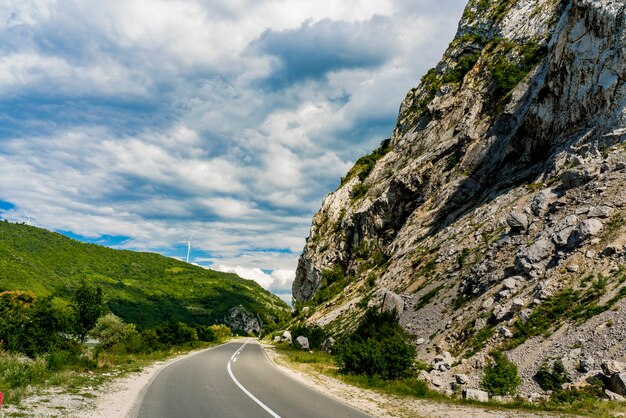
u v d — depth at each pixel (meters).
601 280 20.97
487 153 51.34
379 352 22.61
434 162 62.19
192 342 45.12
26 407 8.98
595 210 25.81
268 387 16.33
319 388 17.41
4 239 127.69
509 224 31.42
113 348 31.19
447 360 22.83
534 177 38.62
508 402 15.15
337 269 87.12
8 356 15.98
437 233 47.84
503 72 58.97
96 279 133.88
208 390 14.46
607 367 15.20
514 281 26.06
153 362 24.70
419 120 85.06
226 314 158.50
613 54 34.66
